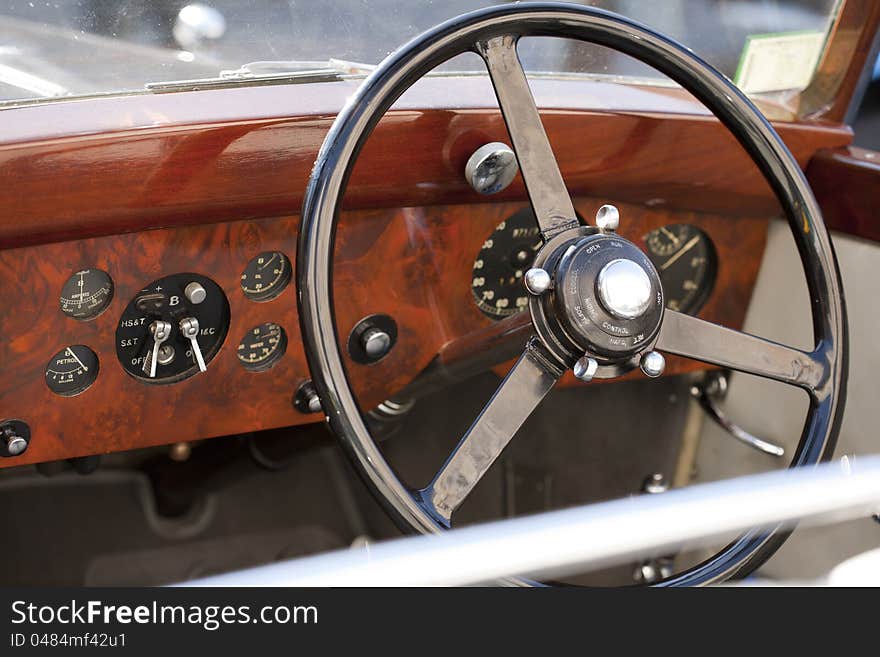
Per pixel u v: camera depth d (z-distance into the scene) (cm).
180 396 134
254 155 115
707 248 164
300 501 183
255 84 122
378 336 136
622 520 86
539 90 136
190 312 129
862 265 152
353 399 96
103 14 114
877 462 100
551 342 100
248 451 185
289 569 81
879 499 96
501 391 102
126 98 117
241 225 124
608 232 102
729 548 106
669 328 109
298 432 182
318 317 96
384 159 121
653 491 180
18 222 109
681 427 181
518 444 188
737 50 148
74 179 109
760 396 169
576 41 139
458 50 105
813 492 94
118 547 169
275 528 178
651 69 146
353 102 100
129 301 123
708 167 143
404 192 126
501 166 122
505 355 123
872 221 147
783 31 146
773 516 92
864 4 144
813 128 153
